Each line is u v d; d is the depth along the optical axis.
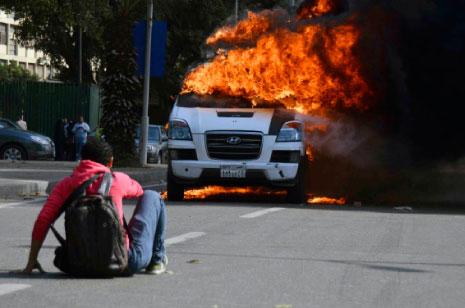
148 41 39.09
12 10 56.56
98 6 58.66
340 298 10.40
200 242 15.12
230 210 20.62
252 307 9.71
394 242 15.56
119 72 40.03
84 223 10.62
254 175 22.42
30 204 21.86
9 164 40.94
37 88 61.66
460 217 20.33
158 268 11.59
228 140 22.52
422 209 22.47
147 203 11.23
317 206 22.30
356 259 13.48
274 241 15.38
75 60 70.06
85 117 61.59
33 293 10.12
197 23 71.94
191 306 9.68
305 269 12.43
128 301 9.83
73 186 10.75
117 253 10.77
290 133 22.64
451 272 12.56
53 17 63.06
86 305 9.55
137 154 40.50
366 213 20.59
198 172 22.53
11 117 61.66
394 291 10.95
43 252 13.57
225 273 11.95
